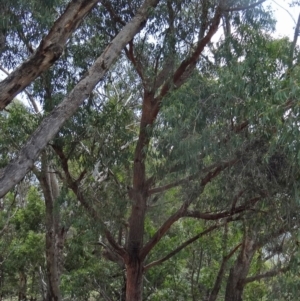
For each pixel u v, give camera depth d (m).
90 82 7.39
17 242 20.23
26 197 21.14
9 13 9.32
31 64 6.75
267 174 8.36
